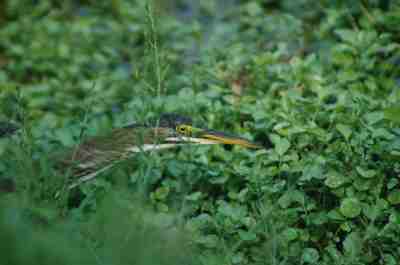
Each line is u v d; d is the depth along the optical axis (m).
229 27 15.88
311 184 11.12
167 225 9.92
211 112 12.68
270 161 11.31
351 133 11.23
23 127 10.95
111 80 14.76
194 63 14.90
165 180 11.41
